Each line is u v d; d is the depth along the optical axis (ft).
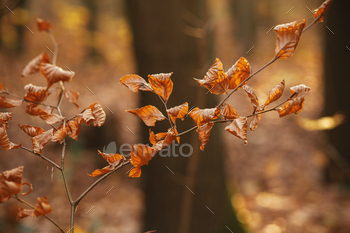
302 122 8.87
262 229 11.03
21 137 16.14
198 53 7.02
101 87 27.94
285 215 11.76
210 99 7.53
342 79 11.85
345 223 10.50
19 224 9.91
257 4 33.76
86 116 1.92
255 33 32.45
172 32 6.96
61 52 35.12
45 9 42.22
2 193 1.73
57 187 13.82
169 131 1.82
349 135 12.21
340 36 11.61
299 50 29.84
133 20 7.28
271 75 25.17
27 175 14.60
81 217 12.52
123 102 23.09
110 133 17.33
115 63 34.83
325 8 1.71
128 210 13.01
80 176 15.40
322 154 13.64
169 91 1.92
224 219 8.59
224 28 34.35
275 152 17.39
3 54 12.29
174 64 7.00
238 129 1.70
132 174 1.83
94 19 38.17
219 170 8.46
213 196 8.18
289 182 14.73
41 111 1.95
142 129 7.43
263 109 1.77
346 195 12.26
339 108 12.18
